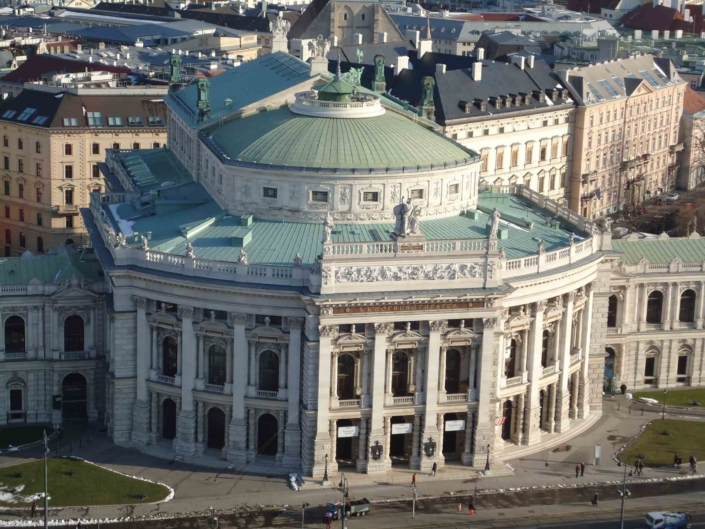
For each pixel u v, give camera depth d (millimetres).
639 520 151625
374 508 152250
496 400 162250
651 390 192875
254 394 160875
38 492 154000
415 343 158500
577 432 175375
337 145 170750
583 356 178375
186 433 164125
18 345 175000
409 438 162250
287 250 163250
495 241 157250
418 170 169500
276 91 188250
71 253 185875
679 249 195750
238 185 171625
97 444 168500
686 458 168375
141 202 186750
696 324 194625
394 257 155000
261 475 159875
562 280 169500
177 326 162500
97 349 176250
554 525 149875
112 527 146375
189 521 148250
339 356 158500
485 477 161125
